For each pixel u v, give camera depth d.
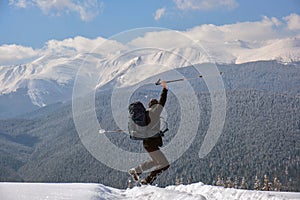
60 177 85.94
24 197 3.90
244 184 66.94
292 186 76.56
